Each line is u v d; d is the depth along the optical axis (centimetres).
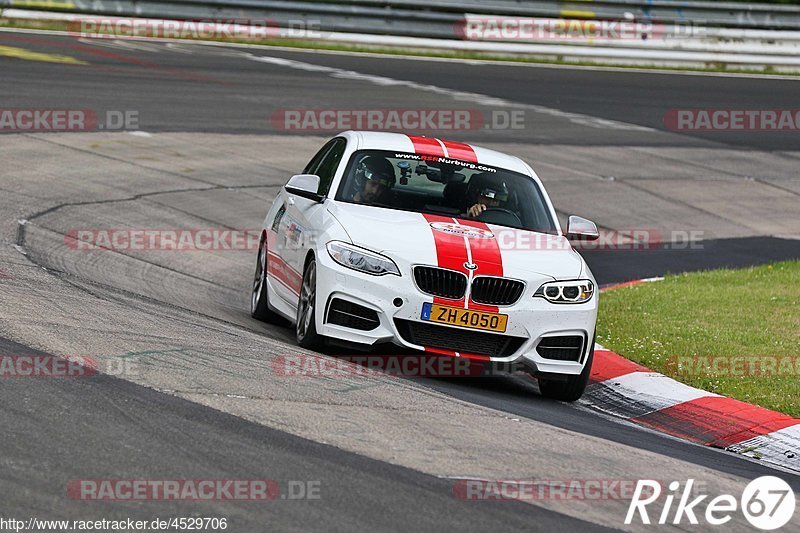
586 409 2878
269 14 9681
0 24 8981
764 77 10281
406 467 1931
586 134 7675
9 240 3750
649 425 2802
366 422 2178
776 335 3572
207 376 2350
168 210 4794
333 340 2745
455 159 3234
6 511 1553
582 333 2808
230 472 1792
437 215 3008
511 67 9744
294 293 3039
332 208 2980
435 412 2361
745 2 11056
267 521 1614
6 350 2338
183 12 9412
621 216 5925
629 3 10375
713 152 7694
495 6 10169
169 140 6069
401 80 8569
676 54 10462
